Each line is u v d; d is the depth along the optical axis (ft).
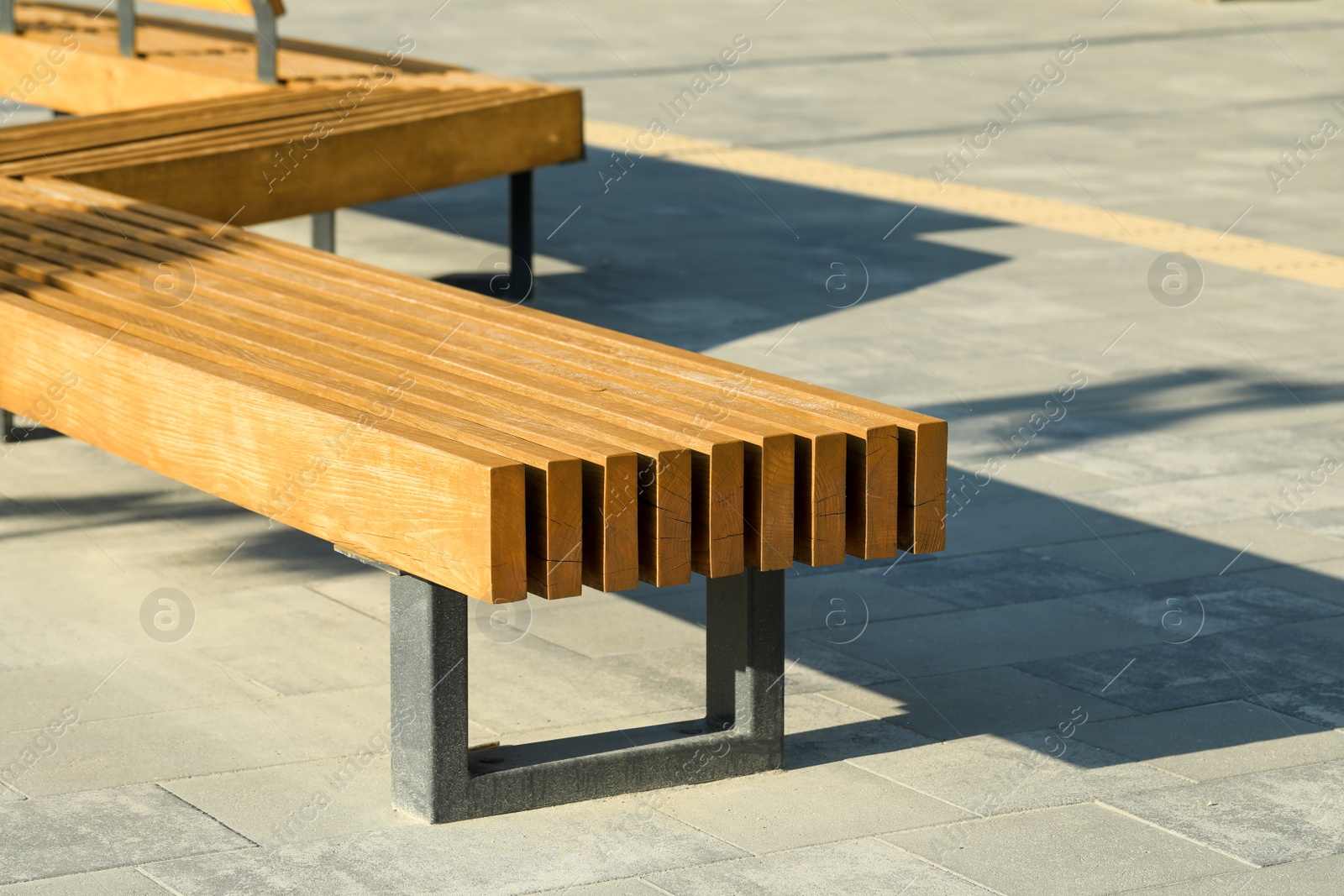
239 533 23.52
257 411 15.79
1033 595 21.71
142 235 23.34
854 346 32.76
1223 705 18.43
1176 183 49.37
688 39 78.69
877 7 94.94
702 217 44.50
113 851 14.65
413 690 15.16
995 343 33.27
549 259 39.73
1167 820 15.64
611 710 17.93
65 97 38.99
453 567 13.97
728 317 34.68
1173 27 87.04
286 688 18.40
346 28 76.38
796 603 21.52
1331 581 22.24
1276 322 35.29
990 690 18.78
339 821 15.34
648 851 14.88
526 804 15.64
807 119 58.70
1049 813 15.76
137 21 45.24
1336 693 18.78
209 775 16.26
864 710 18.20
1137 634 20.45
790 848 14.97
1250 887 14.35
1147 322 35.06
